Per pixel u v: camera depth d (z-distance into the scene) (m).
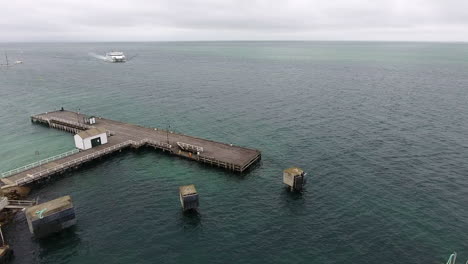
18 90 141.62
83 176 59.28
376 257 38.00
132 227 44.00
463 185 54.16
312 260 37.75
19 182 53.88
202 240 41.38
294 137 79.38
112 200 50.91
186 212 47.59
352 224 44.25
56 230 42.28
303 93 133.25
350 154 67.94
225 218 46.19
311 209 48.16
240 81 166.50
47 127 89.75
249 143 76.00
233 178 58.50
